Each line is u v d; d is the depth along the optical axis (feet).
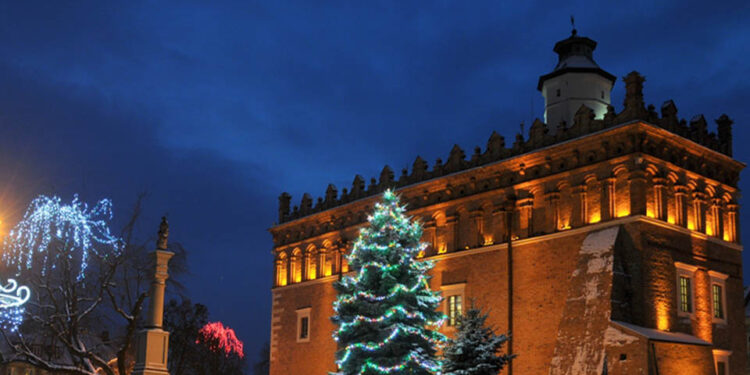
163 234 103.35
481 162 165.17
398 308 120.67
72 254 139.23
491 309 153.07
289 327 205.67
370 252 125.39
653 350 121.49
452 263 163.73
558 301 140.97
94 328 146.51
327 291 195.00
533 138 155.43
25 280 133.08
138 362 98.73
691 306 138.21
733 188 154.51
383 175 188.85
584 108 146.92
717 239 147.64
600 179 140.26
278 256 216.95
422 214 174.19
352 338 124.77
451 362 126.82
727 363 141.90
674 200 141.08
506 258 152.56
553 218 146.61
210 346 283.18
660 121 142.82
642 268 130.93
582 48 180.86
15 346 126.93
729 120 156.46
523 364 144.46
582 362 129.08
